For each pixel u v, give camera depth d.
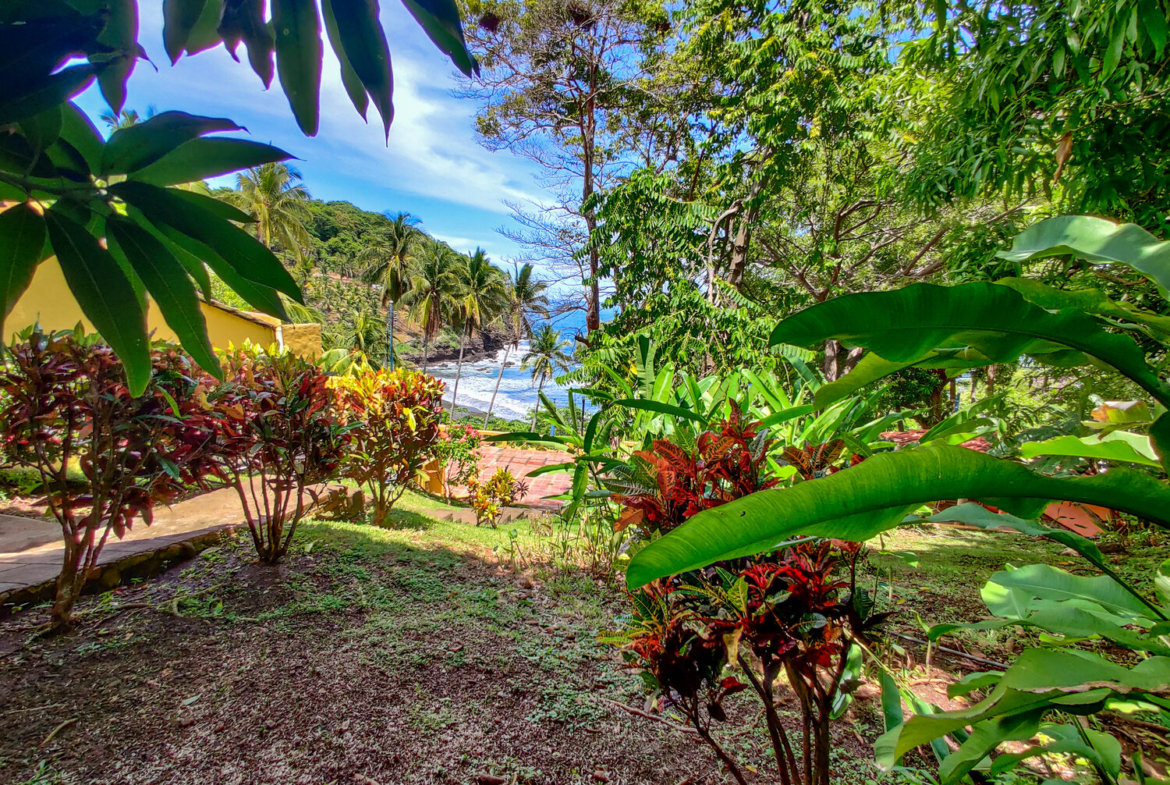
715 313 6.84
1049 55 2.46
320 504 3.84
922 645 2.19
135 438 2.00
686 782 1.38
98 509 1.94
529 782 1.35
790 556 0.97
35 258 0.61
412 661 1.87
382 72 0.78
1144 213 2.66
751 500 0.53
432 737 1.49
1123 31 1.92
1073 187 2.86
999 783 1.30
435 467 5.26
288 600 2.28
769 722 0.98
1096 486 0.62
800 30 8.98
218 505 3.62
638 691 1.79
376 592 2.46
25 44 0.53
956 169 3.40
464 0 11.07
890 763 0.83
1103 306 0.80
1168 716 0.69
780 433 2.26
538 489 8.90
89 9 0.62
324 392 2.82
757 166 9.67
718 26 9.77
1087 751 0.94
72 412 1.90
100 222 0.73
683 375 2.66
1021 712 0.67
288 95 0.82
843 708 1.16
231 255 0.69
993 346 0.71
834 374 11.65
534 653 2.00
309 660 1.83
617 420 2.69
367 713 1.57
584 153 12.52
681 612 0.98
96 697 1.56
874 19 8.78
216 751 1.38
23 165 0.59
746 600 0.92
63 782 1.24
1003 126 2.87
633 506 1.15
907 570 3.22
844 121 9.13
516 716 1.62
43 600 2.09
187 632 1.96
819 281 13.00
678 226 7.94
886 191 6.07
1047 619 1.03
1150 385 0.66
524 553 3.36
